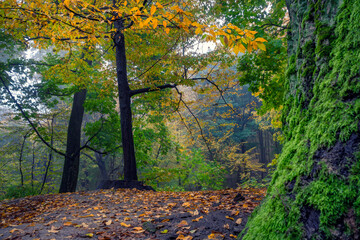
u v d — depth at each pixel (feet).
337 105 3.83
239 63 26.20
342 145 3.45
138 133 44.11
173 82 30.25
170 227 9.38
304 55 5.49
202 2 27.20
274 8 25.59
